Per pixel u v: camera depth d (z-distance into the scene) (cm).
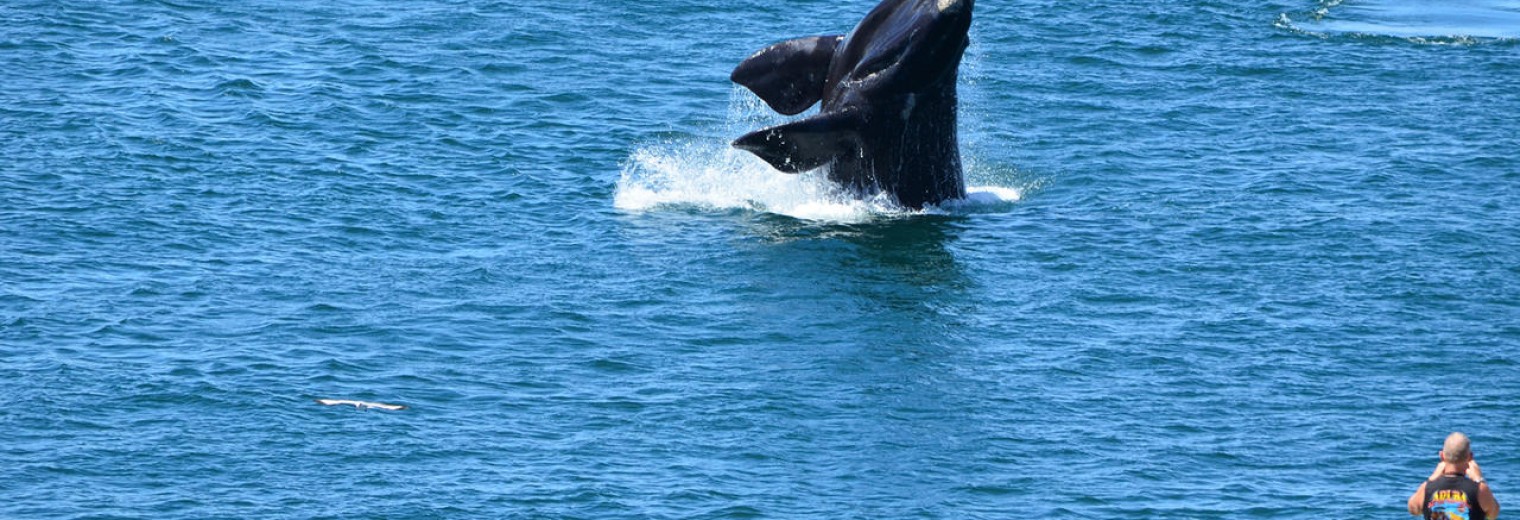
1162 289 15275
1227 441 12138
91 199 16738
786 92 18250
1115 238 16700
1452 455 8806
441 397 12525
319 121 19775
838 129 17100
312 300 14412
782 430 12162
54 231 15800
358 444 11669
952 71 17438
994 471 11612
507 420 12169
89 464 11219
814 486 11331
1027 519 10931
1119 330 14250
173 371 12744
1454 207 17738
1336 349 13888
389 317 14088
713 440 11962
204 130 19200
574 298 14725
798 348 13750
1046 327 14325
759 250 16200
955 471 11594
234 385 12519
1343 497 11294
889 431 12200
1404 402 12862
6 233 15650
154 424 11844
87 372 12656
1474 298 15088
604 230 16712
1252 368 13462
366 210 16925
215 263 15262
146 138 18750
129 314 13888
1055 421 12431
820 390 12900
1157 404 12756
